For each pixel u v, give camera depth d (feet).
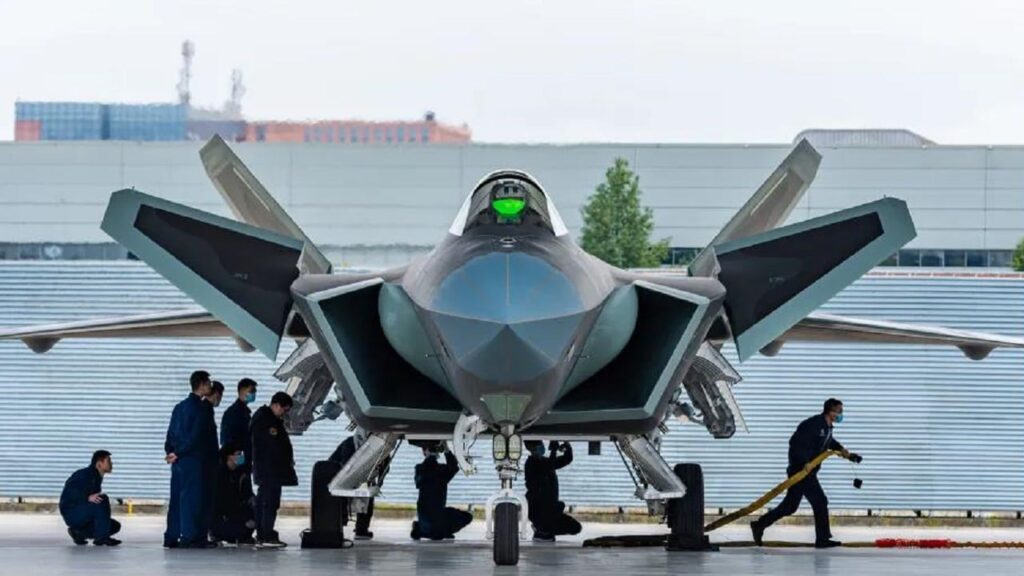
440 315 135.13
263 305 152.35
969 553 185.37
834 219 154.61
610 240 630.74
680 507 175.52
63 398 285.02
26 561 156.35
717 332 158.40
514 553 144.87
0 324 284.82
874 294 278.46
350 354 145.07
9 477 285.02
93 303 283.79
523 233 144.36
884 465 280.10
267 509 180.04
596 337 145.18
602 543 192.65
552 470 212.02
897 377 280.51
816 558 169.78
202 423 179.11
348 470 166.61
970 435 279.90
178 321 192.75
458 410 144.97
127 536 212.23
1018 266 642.63
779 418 280.51
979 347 200.75
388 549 180.14
